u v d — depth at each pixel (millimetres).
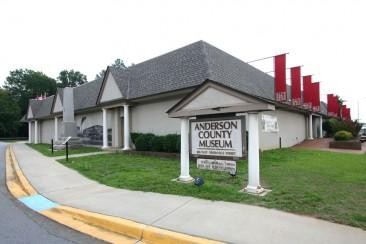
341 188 6926
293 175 8719
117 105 18062
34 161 14430
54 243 4473
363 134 30125
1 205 6785
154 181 8070
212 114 7508
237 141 7090
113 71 18797
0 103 55781
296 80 20062
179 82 14594
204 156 7699
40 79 69000
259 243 4035
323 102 36688
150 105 17297
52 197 7207
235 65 17797
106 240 4605
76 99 26609
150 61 18953
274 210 5371
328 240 4059
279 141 19641
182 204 5949
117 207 5969
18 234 4875
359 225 4578
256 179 6617
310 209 5359
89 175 9805
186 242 4215
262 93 17406
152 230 4637
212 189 6879
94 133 23484
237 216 5113
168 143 14289
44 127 35500
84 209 5984
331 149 18750
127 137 17422
